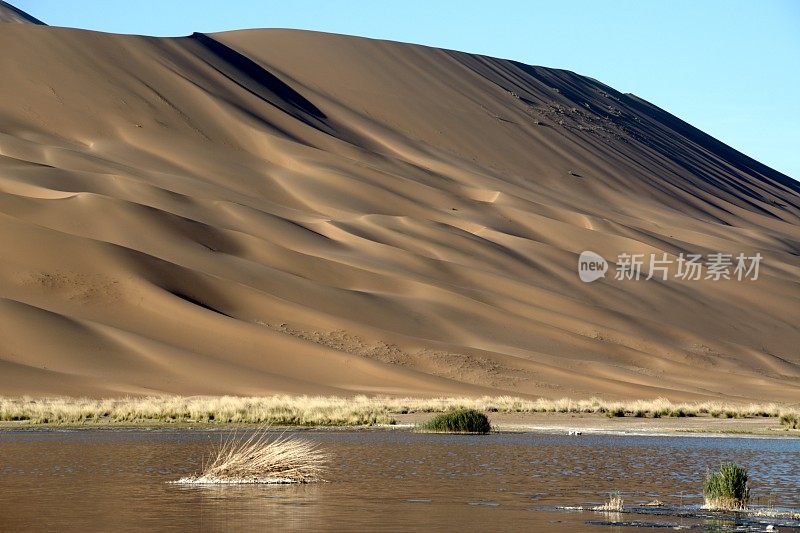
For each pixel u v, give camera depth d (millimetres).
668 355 119500
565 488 27641
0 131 144250
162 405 62969
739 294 151500
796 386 112250
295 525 20938
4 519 21516
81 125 154500
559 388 92562
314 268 113750
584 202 185375
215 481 28297
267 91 190500
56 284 90562
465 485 28031
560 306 125625
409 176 170125
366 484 28078
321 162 162000
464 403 72188
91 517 21828
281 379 81938
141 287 92375
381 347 95500
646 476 30703
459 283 125938
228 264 106312
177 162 150625
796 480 30125
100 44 178125
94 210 108000
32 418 56938
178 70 179625
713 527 21500
